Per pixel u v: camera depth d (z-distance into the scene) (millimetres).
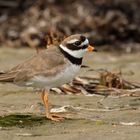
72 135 11227
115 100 14727
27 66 12477
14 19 25281
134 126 12008
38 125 12102
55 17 24688
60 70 12336
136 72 19047
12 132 11523
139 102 14484
